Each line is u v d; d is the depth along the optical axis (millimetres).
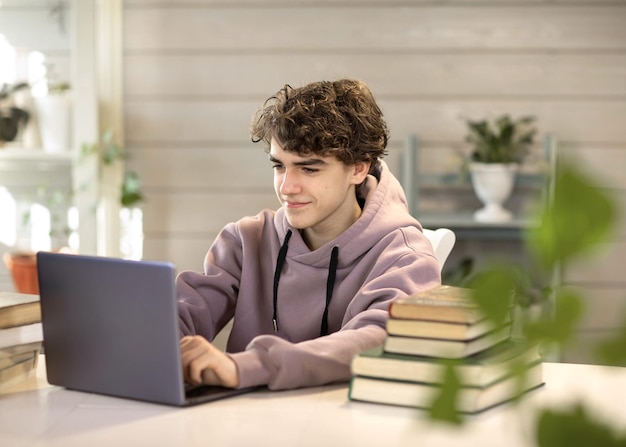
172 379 1343
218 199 4074
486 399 1296
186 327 1819
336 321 1796
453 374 496
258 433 1223
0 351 1457
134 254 4102
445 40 3936
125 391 1398
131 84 4027
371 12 3938
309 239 1880
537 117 3961
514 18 3926
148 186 4074
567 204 411
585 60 3938
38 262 1445
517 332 466
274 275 1867
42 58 3811
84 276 1394
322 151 1667
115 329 1385
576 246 410
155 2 3988
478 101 3957
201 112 4035
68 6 3781
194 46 4008
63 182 3930
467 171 3848
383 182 1865
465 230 3729
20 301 1509
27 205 3932
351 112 1740
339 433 1216
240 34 3988
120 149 4023
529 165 3930
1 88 3811
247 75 4004
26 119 3801
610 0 3910
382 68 3957
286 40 3973
